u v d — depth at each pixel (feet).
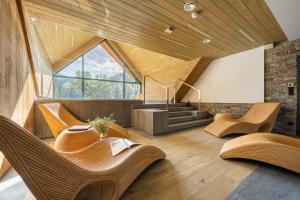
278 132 13.11
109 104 13.78
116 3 7.98
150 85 22.12
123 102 14.76
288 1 7.54
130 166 4.95
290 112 12.40
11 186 5.08
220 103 17.60
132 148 5.74
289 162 5.75
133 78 23.85
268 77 13.71
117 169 4.29
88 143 7.06
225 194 4.74
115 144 6.02
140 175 5.88
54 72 17.01
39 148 2.65
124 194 4.75
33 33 11.68
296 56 12.06
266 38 12.44
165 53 16.14
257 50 14.40
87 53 21.63
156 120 12.22
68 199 3.11
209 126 13.38
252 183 5.34
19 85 7.20
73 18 9.50
